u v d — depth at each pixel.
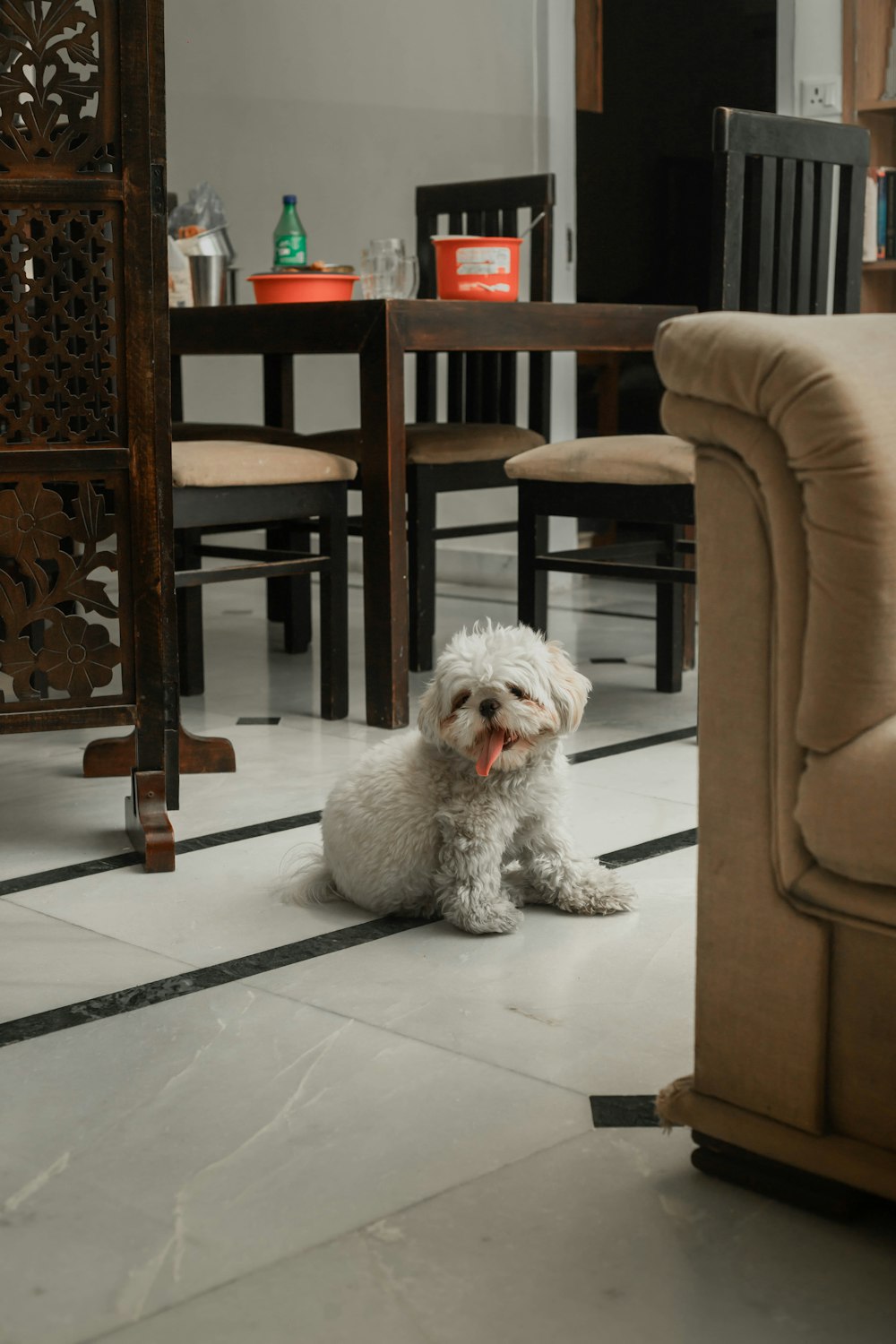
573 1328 1.02
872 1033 1.12
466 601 4.52
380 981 1.63
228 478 2.59
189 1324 1.02
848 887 1.10
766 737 1.14
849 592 1.08
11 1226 1.15
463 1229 1.14
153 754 2.16
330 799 1.86
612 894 1.84
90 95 2.04
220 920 1.84
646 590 4.70
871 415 1.08
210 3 5.38
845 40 4.10
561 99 4.62
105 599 2.13
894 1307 1.04
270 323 2.93
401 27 4.88
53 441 2.11
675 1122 1.23
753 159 2.59
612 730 2.84
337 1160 1.24
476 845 1.74
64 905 1.90
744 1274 1.08
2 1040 1.49
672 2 4.56
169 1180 1.22
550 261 3.79
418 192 3.99
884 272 4.14
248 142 5.35
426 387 3.98
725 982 1.19
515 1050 1.45
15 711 2.12
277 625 4.12
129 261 2.07
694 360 1.12
